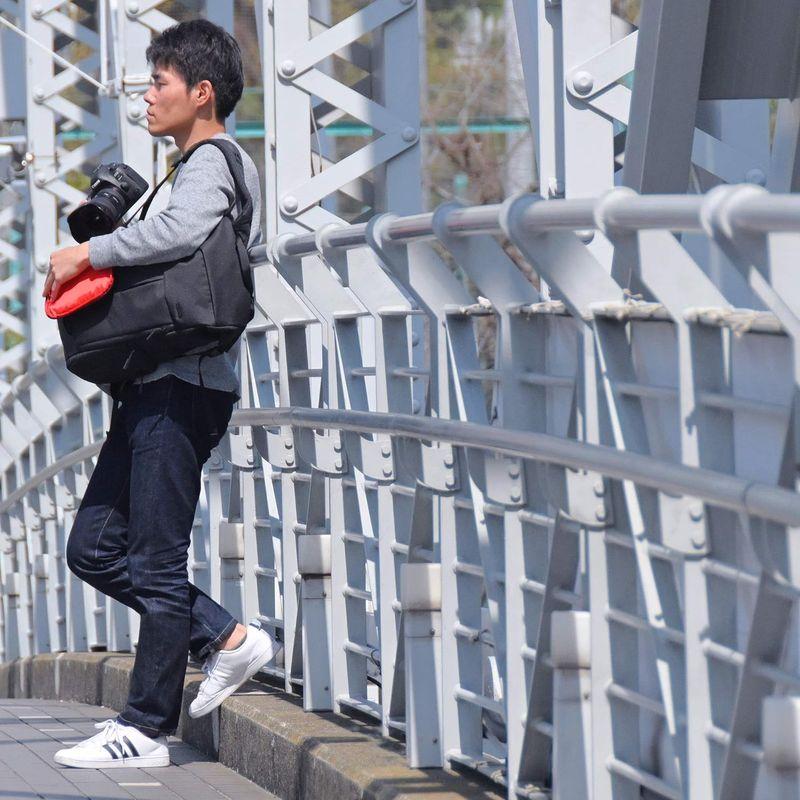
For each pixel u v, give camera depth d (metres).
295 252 13.94
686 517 8.12
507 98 76.81
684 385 8.10
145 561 14.09
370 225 11.64
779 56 13.96
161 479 13.84
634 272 8.18
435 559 12.52
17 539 32.94
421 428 11.18
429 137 76.62
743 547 8.16
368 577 14.49
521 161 76.81
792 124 14.56
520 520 10.60
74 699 22.56
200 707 14.71
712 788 8.14
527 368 10.63
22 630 32.78
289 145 21.27
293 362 15.83
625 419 9.06
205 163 13.54
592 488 9.28
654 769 9.53
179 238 13.21
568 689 9.64
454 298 11.66
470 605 11.94
